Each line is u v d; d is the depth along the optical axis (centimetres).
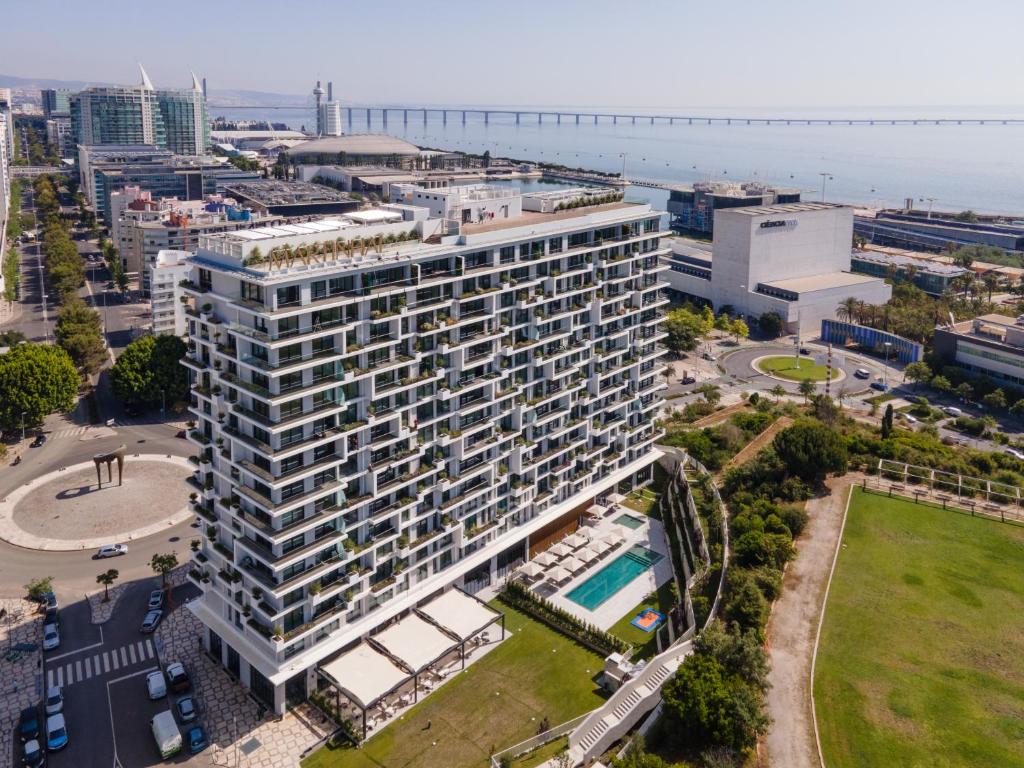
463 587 14212
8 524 16725
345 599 11900
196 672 12469
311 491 11219
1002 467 18675
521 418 14650
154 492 18150
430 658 11994
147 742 11044
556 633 13575
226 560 11831
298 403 10962
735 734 10156
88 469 19200
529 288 14438
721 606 13050
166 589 14412
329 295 11125
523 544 15412
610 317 16350
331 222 12875
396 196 15800
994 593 13438
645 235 16925
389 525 12744
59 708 11519
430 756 10875
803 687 11300
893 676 11506
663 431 19100
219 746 10981
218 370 11450
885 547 14812
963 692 11169
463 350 13100
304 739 11150
